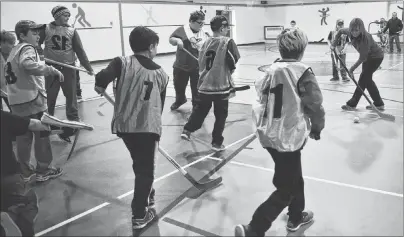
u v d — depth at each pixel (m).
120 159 4.07
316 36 22.52
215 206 2.90
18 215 2.38
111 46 15.01
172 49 17.94
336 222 2.59
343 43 8.43
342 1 21.03
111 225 2.66
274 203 2.23
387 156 3.83
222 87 3.95
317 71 10.75
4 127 2.29
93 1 14.01
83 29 13.85
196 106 4.16
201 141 4.64
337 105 6.33
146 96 2.49
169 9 17.42
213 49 3.92
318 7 22.06
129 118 2.49
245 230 2.12
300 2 22.72
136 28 2.57
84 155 4.22
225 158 3.96
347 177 3.34
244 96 7.51
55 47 4.71
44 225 2.67
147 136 2.53
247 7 23.00
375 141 4.34
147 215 2.65
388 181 3.22
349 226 2.54
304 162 3.74
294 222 2.49
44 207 2.95
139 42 2.54
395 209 2.74
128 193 3.20
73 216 2.80
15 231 2.20
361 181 3.25
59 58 4.74
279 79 2.23
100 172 3.69
